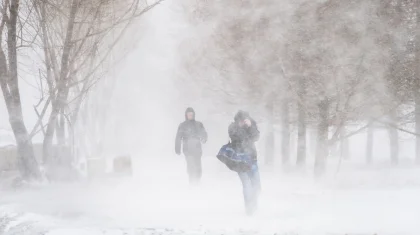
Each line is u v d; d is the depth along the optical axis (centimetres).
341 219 1241
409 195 1603
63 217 1341
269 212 1403
